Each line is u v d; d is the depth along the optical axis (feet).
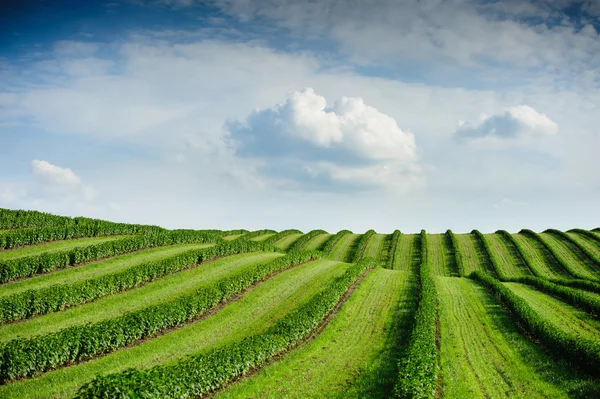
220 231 320.29
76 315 115.55
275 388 81.30
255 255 208.85
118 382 61.93
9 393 75.61
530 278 194.80
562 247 272.51
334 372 90.22
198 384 74.74
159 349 101.40
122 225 205.98
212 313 130.62
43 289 117.60
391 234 345.72
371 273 199.93
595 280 208.95
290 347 106.73
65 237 179.52
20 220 180.14
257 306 139.44
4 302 106.83
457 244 297.53
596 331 119.14
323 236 350.23
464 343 108.88
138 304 127.85
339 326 124.67
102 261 161.27
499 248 284.20
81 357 92.48
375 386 81.30
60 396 74.64
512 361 96.12
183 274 160.56
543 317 133.49
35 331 103.65
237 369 85.87
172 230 214.28
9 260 135.33
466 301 157.07
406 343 108.88
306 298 149.18
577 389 78.23
